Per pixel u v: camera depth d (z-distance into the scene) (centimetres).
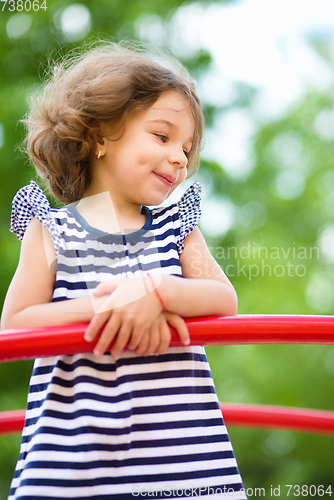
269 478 600
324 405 561
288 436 613
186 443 91
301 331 84
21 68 472
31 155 131
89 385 88
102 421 86
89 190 118
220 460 93
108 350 83
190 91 116
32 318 89
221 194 554
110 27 500
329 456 597
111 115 108
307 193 602
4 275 409
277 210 589
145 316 83
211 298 92
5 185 429
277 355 578
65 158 117
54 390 88
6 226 430
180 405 92
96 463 83
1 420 145
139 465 87
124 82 109
